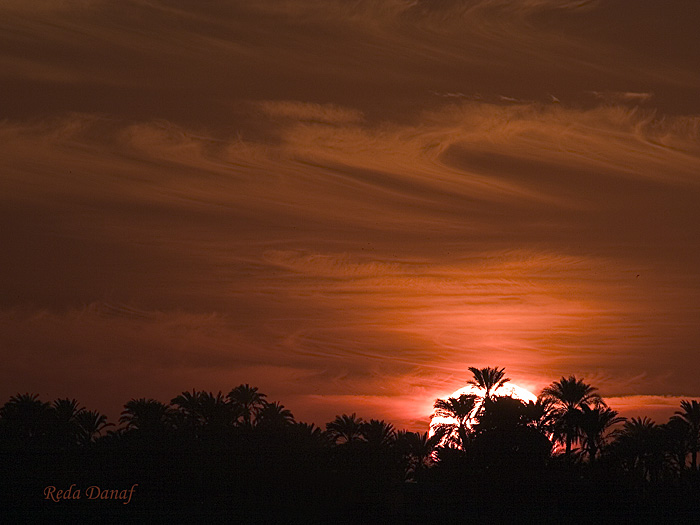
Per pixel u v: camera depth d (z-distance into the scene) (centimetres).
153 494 13488
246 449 14388
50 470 13625
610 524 12694
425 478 14375
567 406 15150
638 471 14038
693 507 12769
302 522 13262
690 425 15712
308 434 16412
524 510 13138
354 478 13838
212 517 13100
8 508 12975
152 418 16038
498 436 13975
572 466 13612
